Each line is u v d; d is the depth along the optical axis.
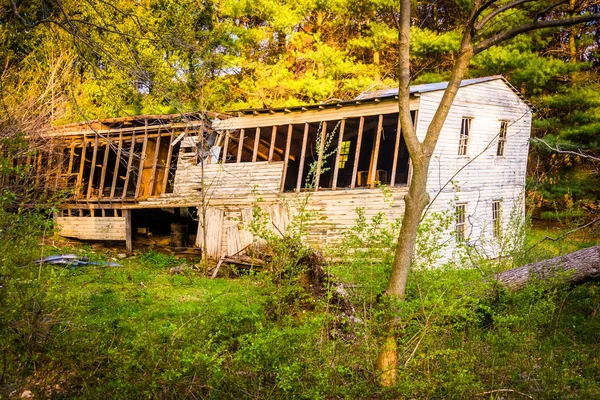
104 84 9.30
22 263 6.15
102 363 6.02
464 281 7.52
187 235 23.17
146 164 24.89
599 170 28.72
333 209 18.88
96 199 23.22
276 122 20.59
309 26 34.25
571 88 27.84
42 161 21.88
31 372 5.91
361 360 6.25
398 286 6.53
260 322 6.37
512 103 23.30
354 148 26.03
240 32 28.12
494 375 6.82
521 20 26.91
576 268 10.63
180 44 8.82
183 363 5.82
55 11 9.09
